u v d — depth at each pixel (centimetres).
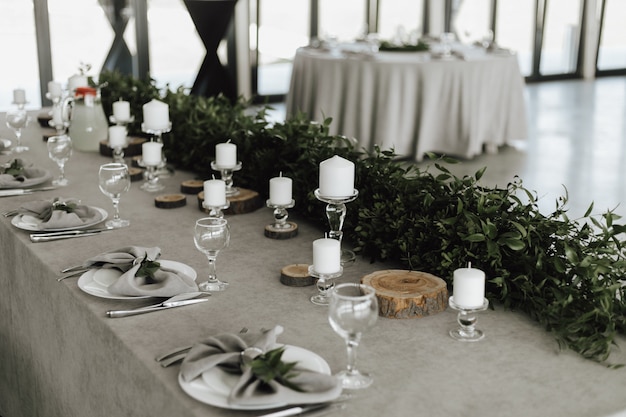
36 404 245
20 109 371
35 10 722
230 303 187
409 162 632
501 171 609
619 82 1038
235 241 234
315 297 190
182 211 264
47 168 316
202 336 169
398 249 210
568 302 169
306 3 995
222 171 268
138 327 173
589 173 607
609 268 174
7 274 247
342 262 213
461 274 165
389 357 159
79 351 195
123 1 796
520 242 181
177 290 186
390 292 180
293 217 259
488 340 168
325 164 203
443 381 150
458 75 624
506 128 678
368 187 230
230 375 145
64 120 348
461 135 636
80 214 244
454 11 983
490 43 707
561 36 1060
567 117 820
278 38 1002
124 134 305
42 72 738
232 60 854
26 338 241
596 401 144
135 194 283
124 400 171
